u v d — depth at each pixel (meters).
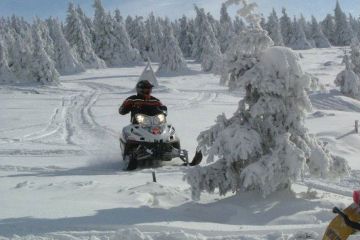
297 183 9.02
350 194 8.01
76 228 5.38
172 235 4.92
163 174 10.55
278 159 6.34
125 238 4.73
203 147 6.97
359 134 18.08
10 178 10.20
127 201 7.07
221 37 85.81
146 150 11.57
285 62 6.65
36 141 18.05
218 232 5.19
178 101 35.72
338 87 46.44
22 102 37.72
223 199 6.86
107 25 80.44
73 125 24.20
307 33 117.50
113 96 41.06
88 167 12.11
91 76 64.38
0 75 54.19
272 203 6.35
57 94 44.53
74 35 75.25
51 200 7.00
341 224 3.46
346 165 6.72
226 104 33.94
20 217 5.85
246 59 6.86
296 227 5.30
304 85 6.66
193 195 6.77
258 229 5.24
